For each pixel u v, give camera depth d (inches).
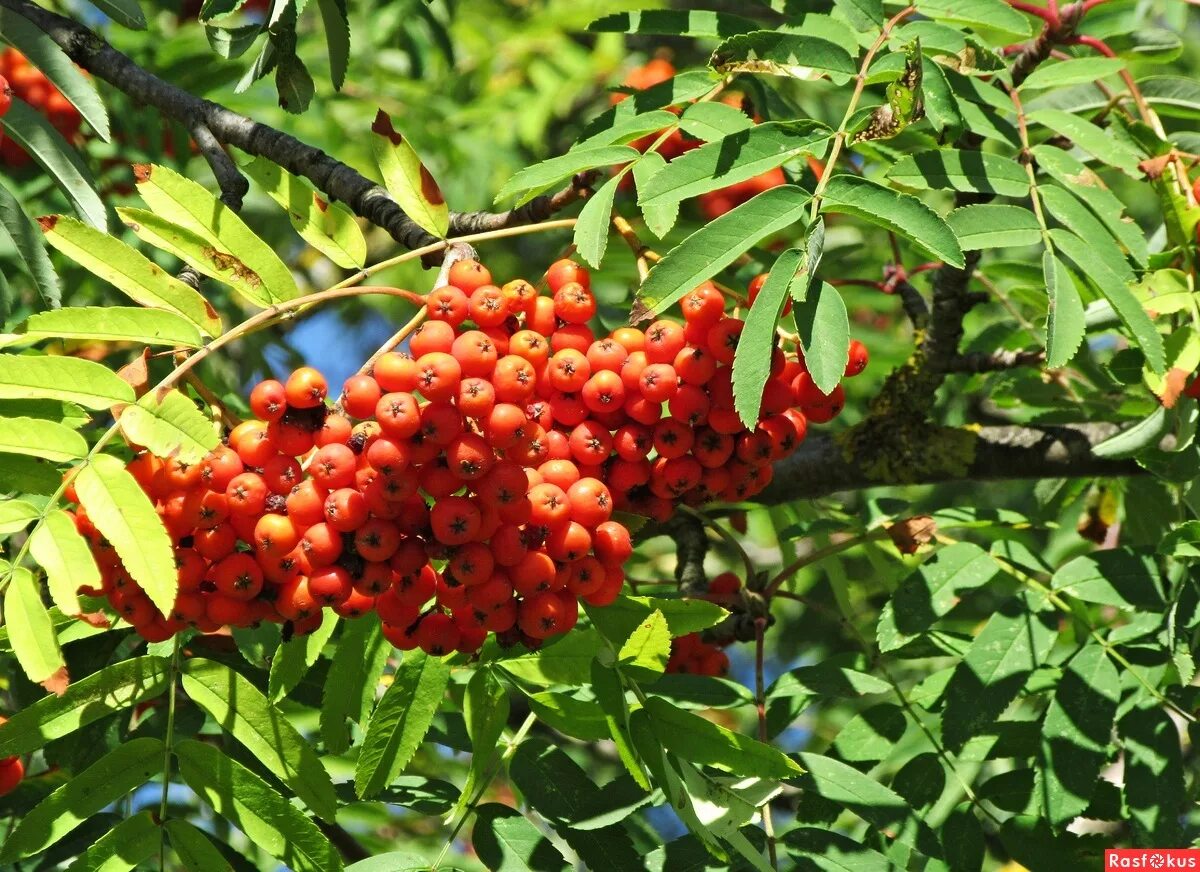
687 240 120.2
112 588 119.0
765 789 119.7
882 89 186.9
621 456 126.0
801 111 206.7
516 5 345.4
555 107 324.8
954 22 152.8
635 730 120.9
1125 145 164.6
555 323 128.9
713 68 137.7
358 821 196.4
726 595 179.9
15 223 152.5
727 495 136.0
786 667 307.7
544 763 143.0
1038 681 153.1
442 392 113.0
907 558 196.2
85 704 123.6
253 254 129.9
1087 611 157.2
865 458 203.2
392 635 127.3
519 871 131.6
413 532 119.0
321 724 135.7
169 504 116.4
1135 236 143.1
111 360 198.1
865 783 139.9
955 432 201.8
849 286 243.1
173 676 126.8
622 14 158.7
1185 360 143.8
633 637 119.3
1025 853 143.1
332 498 114.1
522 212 163.0
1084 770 141.5
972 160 138.8
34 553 111.5
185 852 122.9
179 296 127.3
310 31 295.4
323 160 168.2
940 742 151.9
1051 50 178.5
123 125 218.5
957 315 193.8
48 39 156.4
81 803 122.6
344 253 139.1
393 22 261.1
